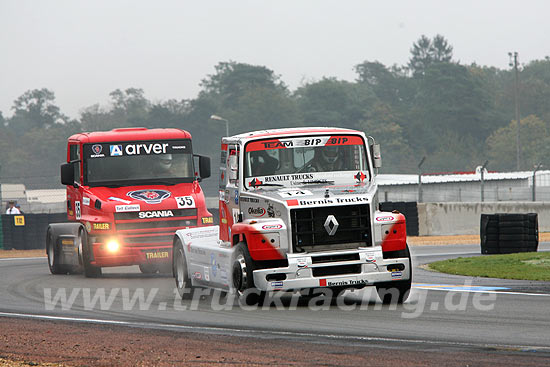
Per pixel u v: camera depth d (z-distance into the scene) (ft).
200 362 54.95
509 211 225.97
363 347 57.72
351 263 78.95
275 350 58.03
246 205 83.71
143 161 128.88
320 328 67.41
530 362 51.08
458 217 223.71
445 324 67.15
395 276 80.02
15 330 72.54
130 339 65.41
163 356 57.67
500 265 118.73
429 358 52.95
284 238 78.79
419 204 221.25
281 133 85.81
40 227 215.51
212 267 88.07
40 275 135.74
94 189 126.31
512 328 64.34
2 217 219.82
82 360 57.82
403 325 67.41
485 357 52.85
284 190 83.10
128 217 124.88
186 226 127.03
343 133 86.43
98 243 123.75
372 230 80.12
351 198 80.07
